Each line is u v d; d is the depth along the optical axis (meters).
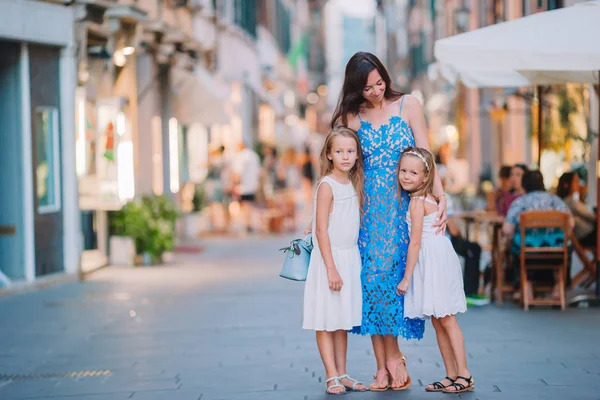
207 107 27.61
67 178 17.97
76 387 9.22
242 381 9.09
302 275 8.13
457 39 10.66
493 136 35.47
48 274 17.39
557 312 12.93
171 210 21.34
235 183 30.62
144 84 24.45
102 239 20.66
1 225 16.78
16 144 16.75
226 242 27.00
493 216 14.82
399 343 10.88
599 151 13.57
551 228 13.05
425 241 7.98
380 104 8.14
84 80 18.44
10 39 16.20
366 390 8.31
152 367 10.00
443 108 45.38
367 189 8.07
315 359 10.11
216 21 38.16
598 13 10.88
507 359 9.78
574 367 9.34
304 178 46.69
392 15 92.75
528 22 10.91
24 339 11.97
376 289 8.05
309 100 94.56
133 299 15.34
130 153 20.19
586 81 12.99
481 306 13.58
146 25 23.53
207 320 13.08
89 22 18.11
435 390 8.23
